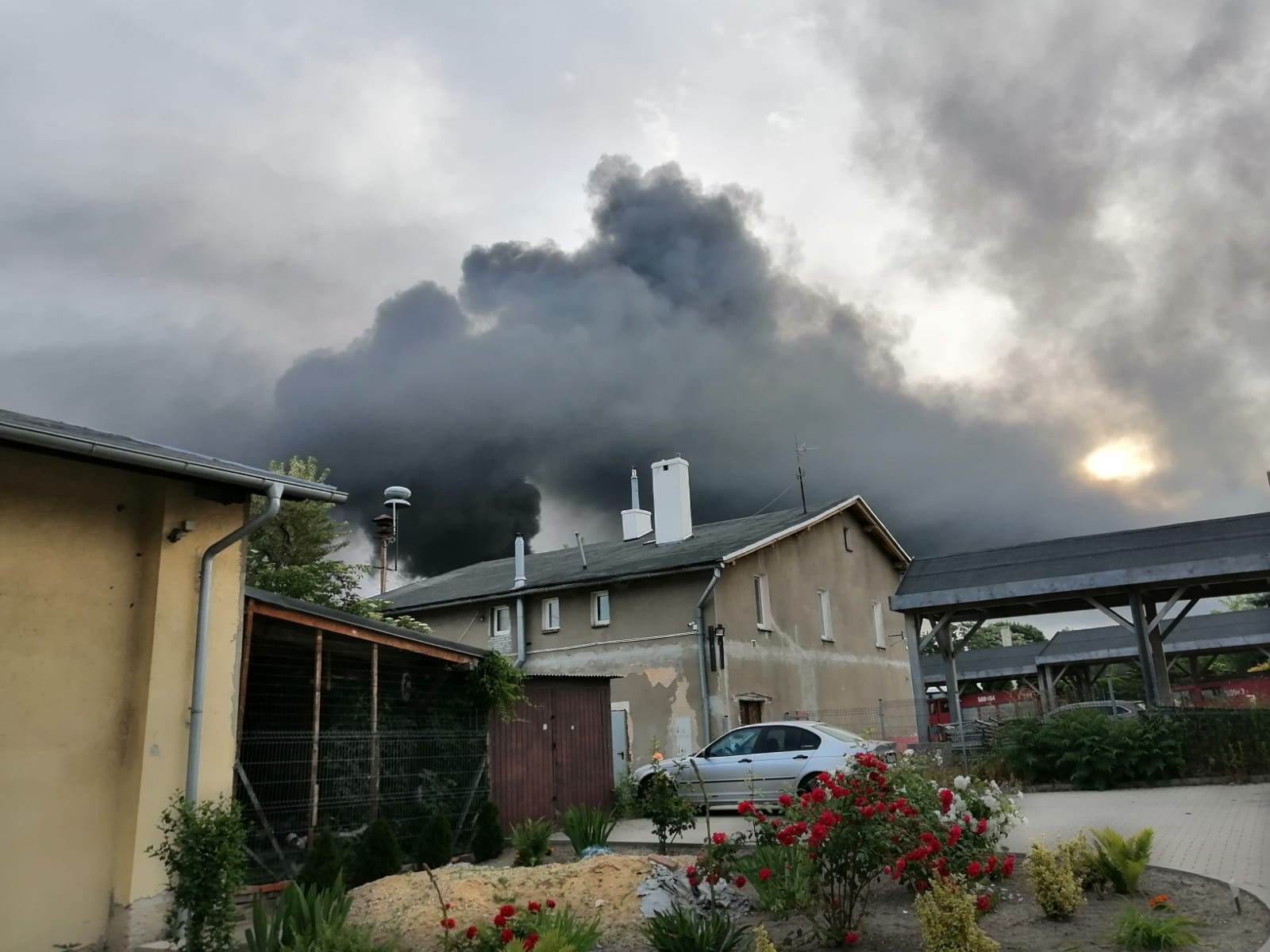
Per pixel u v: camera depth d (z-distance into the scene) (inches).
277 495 335.6
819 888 268.7
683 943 233.0
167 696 322.0
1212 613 1378.0
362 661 454.3
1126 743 603.2
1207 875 307.4
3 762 283.1
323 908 243.1
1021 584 729.0
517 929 231.9
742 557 901.2
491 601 976.9
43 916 285.4
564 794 585.0
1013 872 323.9
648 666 861.2
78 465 314.2
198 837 289.6
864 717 997.2
